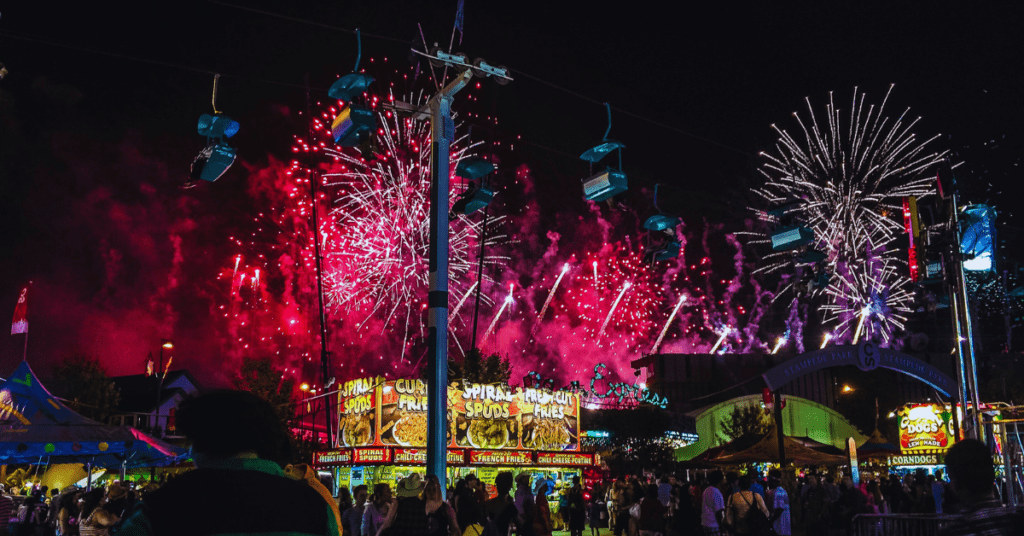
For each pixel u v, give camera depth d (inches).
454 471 1105.4
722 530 502.3
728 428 1827.0
